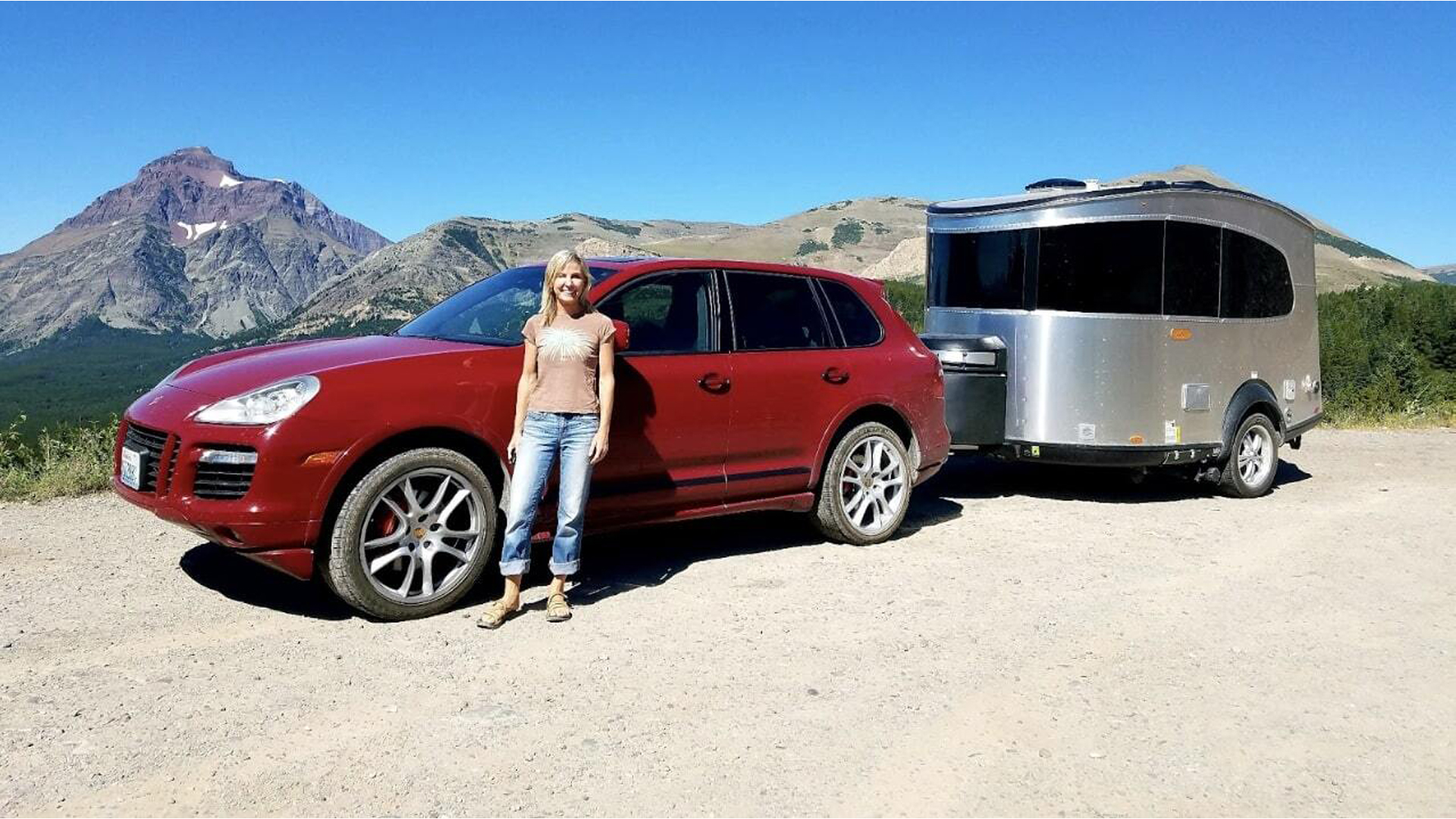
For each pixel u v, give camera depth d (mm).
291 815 2951
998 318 8320
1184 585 5770
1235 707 3973
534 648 4430
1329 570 6164
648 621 4848
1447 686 4254
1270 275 9023
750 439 5852
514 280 6082
